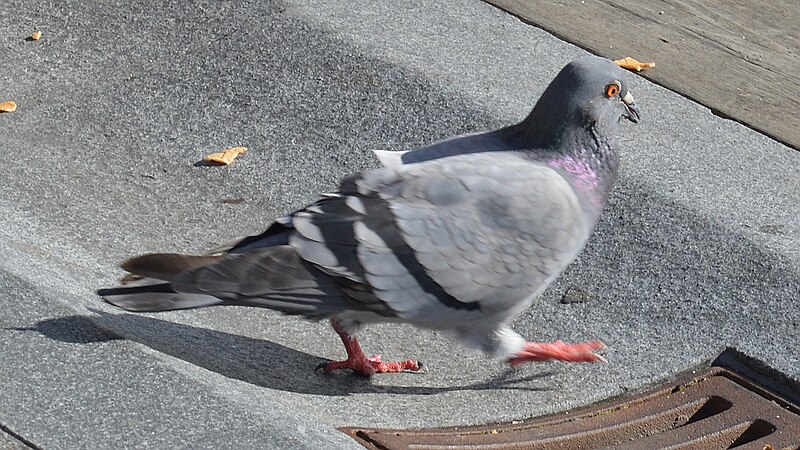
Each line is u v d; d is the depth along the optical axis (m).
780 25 8.20
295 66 7.19
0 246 5.14
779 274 5.62
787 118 7.13
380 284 4.50
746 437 4.86
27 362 4.17
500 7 8.05
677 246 5.83
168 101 7.07
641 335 5.38
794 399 5.02
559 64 7.41
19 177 6.32
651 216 6.00
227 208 6.25
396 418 4.66
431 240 4.53
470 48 7.45
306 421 4.22
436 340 5.44
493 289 4.66
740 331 5.34
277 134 6.80
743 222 5.98
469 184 4.62
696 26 8.11
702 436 4.78
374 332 5.46
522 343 4.95
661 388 5.07
